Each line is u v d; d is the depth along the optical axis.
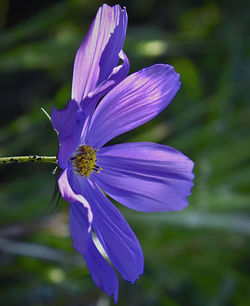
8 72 0.43
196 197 0.37
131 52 0.40
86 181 0.26
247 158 0.40
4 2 0.40
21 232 0.34
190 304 0.39
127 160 0.26
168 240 0.38
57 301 0.36
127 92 0.26
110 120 0.26
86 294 0.36
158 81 0.26
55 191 0.24
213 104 0.43
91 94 0.24
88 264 0.24
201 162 0.38
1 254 0.36
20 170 0.41
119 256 0.25
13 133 0.39
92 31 0.24
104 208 0.26
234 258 0.39
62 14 0.40
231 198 0.37
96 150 0.26
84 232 0.23
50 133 0.41
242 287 0.38
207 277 0.39
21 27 0.41
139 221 0.37
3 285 0.36
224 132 0.43
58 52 0.38
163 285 0.39
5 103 0.43
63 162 0.23
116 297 0.24
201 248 0.38
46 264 0.36
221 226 0.36
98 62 0.24
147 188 0.26
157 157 0.26
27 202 0.37
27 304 0.35
